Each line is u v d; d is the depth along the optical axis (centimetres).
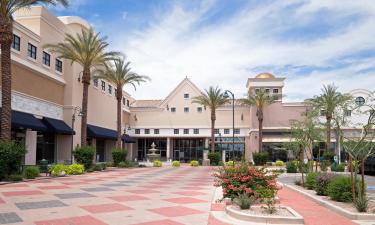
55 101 3694
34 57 3319
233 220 965
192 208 1156
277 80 5806
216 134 6091
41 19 3438
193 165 4794
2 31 2178
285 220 925
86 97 3334
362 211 1056
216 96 5184
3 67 2194
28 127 2894
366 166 3281
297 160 3222
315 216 1052
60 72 3825
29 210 1073
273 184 1273
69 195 1438
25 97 3098
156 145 6444
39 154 3475
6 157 2089
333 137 4622
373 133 1216
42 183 1981
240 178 1232
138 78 4319
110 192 1559
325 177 1475
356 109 1304
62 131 3516
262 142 5631
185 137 6209
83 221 923
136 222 920
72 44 3316
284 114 5734
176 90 6281
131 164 4197
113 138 4862
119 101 4266
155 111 6294
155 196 1445
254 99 5150
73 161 3769
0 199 1312
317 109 2025
